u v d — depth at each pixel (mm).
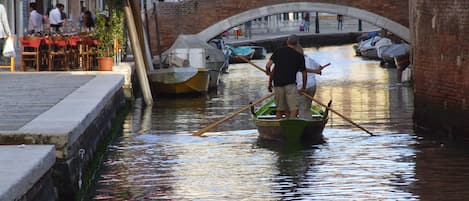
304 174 17656
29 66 29906
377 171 17875
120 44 34156
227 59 47812
